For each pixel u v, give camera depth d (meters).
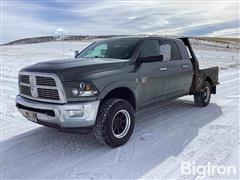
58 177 3.28
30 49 45.75
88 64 4.11
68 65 4.04
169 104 7.46
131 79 4.42
